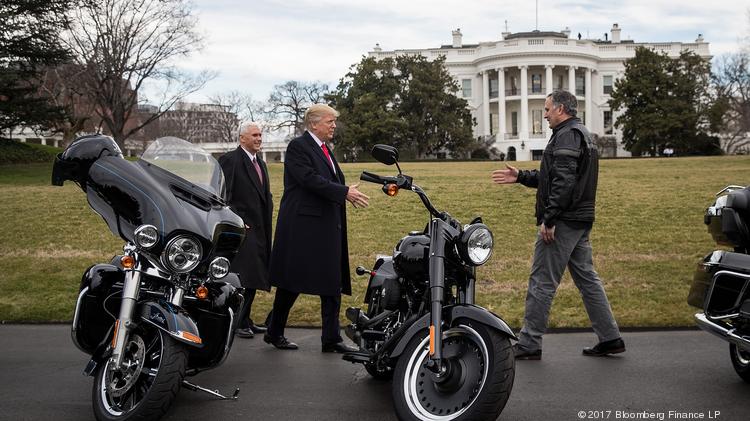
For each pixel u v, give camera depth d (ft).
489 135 241.76
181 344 13.69
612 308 25.41
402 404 13.55
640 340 21.31
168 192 14.75
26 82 111.75
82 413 15.02
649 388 16.51
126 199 14.67
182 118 262.47
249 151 23.30
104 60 129.70
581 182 19.19
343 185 19.27
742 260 15.64
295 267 19.74
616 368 18.26
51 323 24.94
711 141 196.95
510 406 15.28
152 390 13.14
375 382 17.62
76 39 127.85
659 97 199.93
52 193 58.85
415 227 42.98
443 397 13.57
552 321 23.84
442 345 13.76
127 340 13.85
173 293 14.34
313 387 17.15
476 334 13.37
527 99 242.58
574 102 19.65
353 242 38.96
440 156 228.43
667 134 196.24
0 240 39.55
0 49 98.48
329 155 20.29
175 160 16.02
